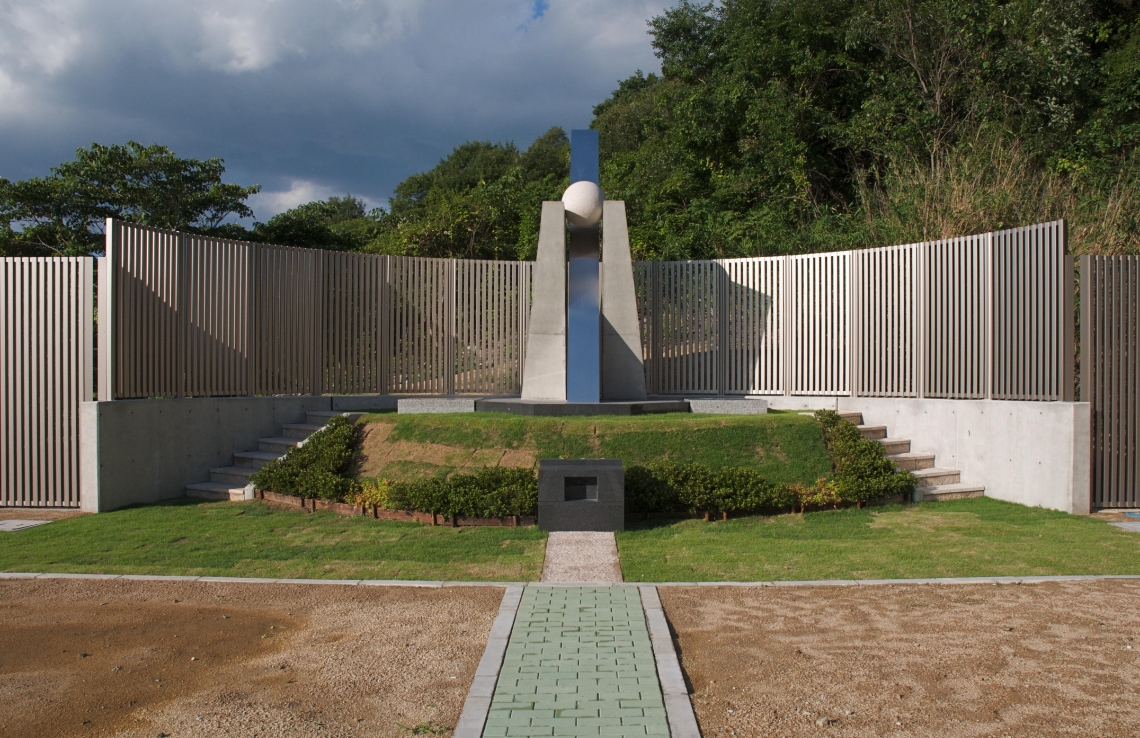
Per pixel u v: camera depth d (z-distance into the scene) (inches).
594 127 1491.1
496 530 335.9
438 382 575.2
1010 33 818.2
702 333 592.4
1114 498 384.2
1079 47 802.2
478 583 260.5
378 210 1537.9
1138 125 724.7
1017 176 629.9
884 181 770.8
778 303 565.6
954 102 816.3
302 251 526.3
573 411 455.2
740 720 156.9
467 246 961.5
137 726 157.3
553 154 1839.3
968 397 443.2
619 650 193.6
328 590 255.1
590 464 337.4
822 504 375.6
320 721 158.6
